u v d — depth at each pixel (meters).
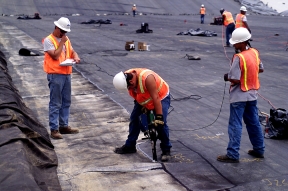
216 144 5.75
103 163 5.09
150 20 34.47
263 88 9.30
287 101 8.12
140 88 4.85
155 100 4.79
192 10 44.44
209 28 27.31
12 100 6.20
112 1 44.41
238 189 4.38
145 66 12.10
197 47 16.72
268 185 4.48
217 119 6.94
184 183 4.52
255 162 5.10
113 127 6.53
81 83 9.70
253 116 5.09
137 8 43.25
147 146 5.67
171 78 10.41
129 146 5.39
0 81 7.39
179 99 8.25
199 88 9.25
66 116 6.18
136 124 5.30
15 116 5.33
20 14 37.81
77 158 5.26
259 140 5.15
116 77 4.80
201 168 4.93
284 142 5.80
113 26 27.66
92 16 38.09
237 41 4.92
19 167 3.91
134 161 5.17
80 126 6.59
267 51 15.77
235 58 4.84
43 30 23.28
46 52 5.73
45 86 9.38
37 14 34.03
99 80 10.08
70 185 4.48
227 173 4.79
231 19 16.81
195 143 5.80
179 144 5.75
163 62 12.78
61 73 5.83
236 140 5.01
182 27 27.75
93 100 8.16
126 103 7.97
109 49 15.66
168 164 5.02
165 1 46.47
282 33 23.20
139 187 4.42
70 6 41.69
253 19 37.19
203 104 7.91
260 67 5.19
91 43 17.59
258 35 22.03
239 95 4.91
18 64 12.01
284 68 12.00
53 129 5.96
